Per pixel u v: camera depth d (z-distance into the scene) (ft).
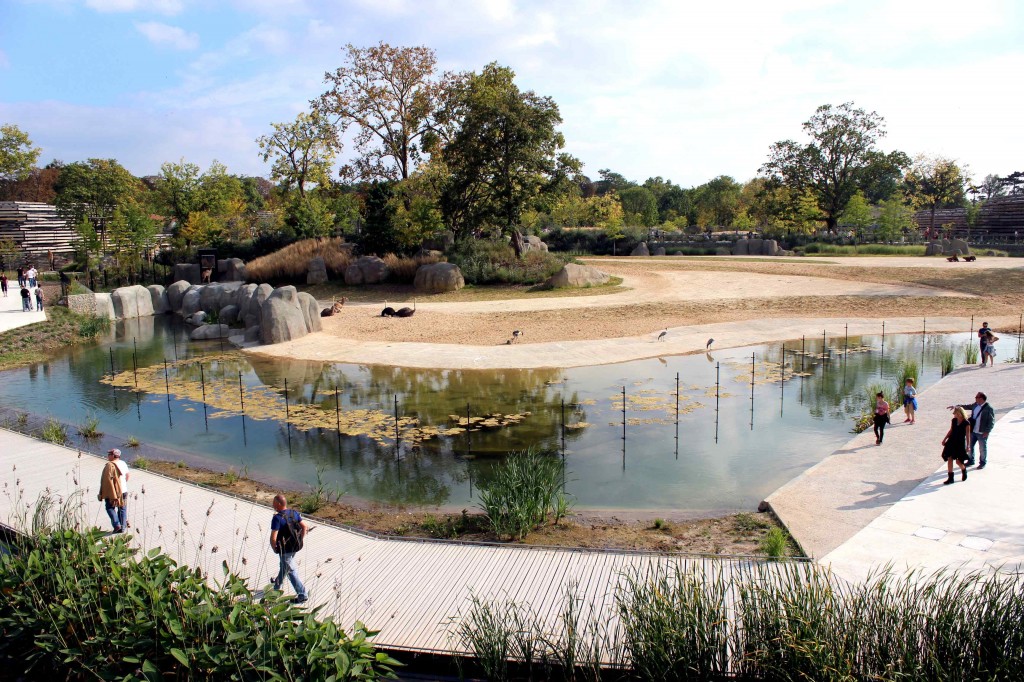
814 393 75.25
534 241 190.80
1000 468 47.85
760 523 42.14
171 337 123.34
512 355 96.73
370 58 188.34
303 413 71.31
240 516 43.24
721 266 177.88
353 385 83.41
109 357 104.68
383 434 63.98
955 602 25.45
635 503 47.47
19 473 51.98
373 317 123.65
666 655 25.70
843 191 256.52
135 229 196.75
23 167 205.77
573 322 115.65
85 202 238.68
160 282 190.70
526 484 45.09
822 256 205.87
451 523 44.14
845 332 108.99
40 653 27.04
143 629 26.12
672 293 138.31
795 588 27.96
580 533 41.91
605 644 27.48
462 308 128.77
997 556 35.12
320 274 165.37
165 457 58.70
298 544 32.53
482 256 159.84
